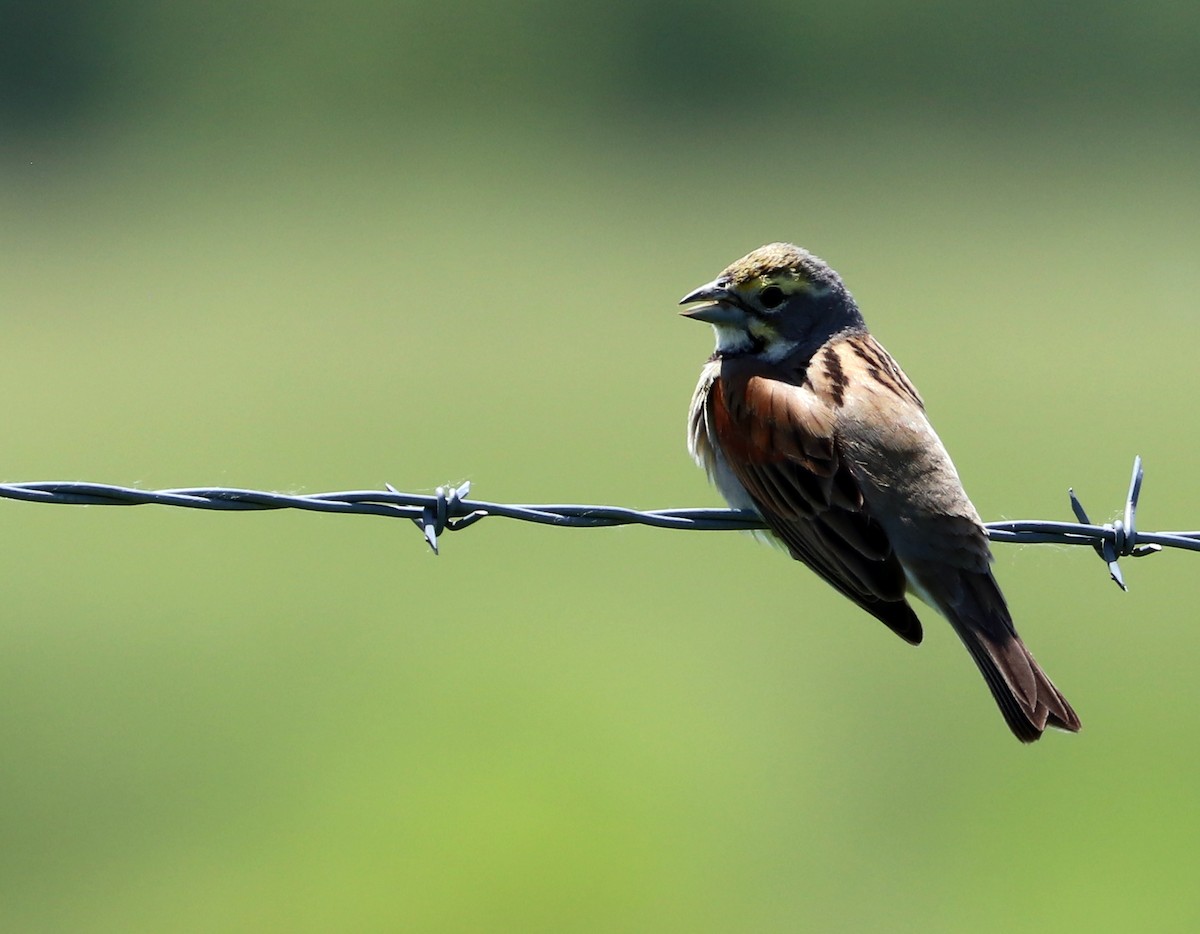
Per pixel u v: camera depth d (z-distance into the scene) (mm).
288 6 37562
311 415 19516
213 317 24734
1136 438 17688
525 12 38531
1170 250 27281
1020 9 37469
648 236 29266
